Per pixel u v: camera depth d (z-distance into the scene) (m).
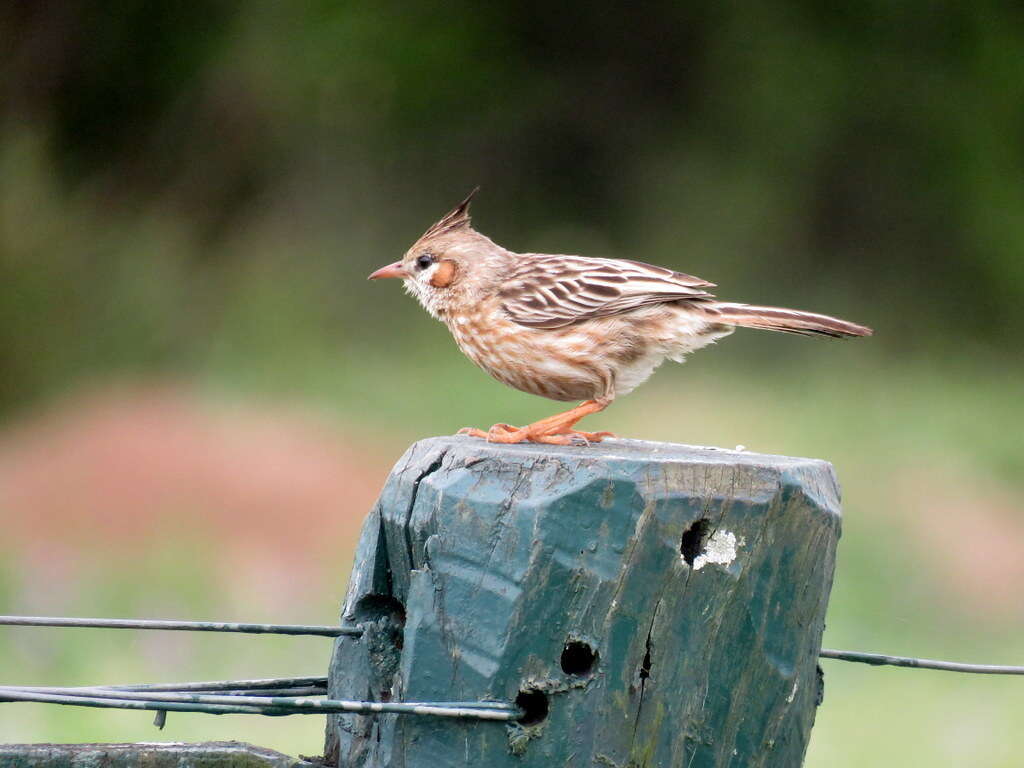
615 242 25.12
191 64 25.03
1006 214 24.70
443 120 25.38
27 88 24.80
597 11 25.92
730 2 25.59
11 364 20.02
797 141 24.89
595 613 3.69
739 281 24.20
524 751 3.69
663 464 3.75
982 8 25.34
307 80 24.78
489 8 25.88
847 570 12.31
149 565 11.71
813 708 4.09
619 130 25.70
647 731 3.74
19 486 14.12
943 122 25.02
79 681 8.80
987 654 10.91
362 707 3.64
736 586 3.80
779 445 16.12
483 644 3.71
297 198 24.20
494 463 3.81
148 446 14.95
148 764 3.83
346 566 12.25
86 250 22.12
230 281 22.20
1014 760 8.53
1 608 10.40
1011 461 16.11
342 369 19.44
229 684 4.34
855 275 24.73
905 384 20.38
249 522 13.27
